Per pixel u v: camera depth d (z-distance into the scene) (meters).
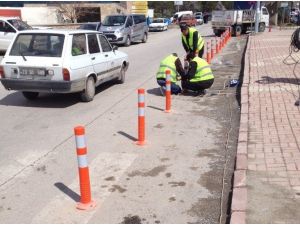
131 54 20.59
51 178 5.38
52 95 10.45
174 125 7.66
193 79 10.01
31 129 7.57
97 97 10.27
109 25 25.53
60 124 7.86
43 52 8.93
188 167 5.64
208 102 9.53
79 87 9.16
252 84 10.73
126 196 4.81
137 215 4.39
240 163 5.51
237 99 9.77
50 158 6.09
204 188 4.99
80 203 4.60
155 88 11.40
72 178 5.37
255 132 6.84
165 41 29.16
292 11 57.16
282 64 14.30
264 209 4.34
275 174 5.17
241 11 32.44
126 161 5.88
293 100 8.82
